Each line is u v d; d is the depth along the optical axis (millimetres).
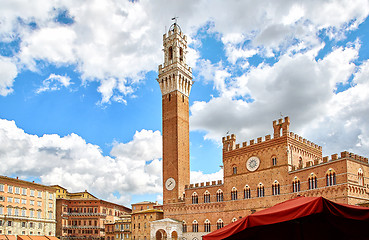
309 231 25562
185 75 152500
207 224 122250
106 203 188875
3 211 134500
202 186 127125
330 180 86938
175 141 142125
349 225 22938
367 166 90188
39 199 153875
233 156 118562
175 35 153500
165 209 137750
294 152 104125
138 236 147375
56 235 175125
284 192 99875
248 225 24203
